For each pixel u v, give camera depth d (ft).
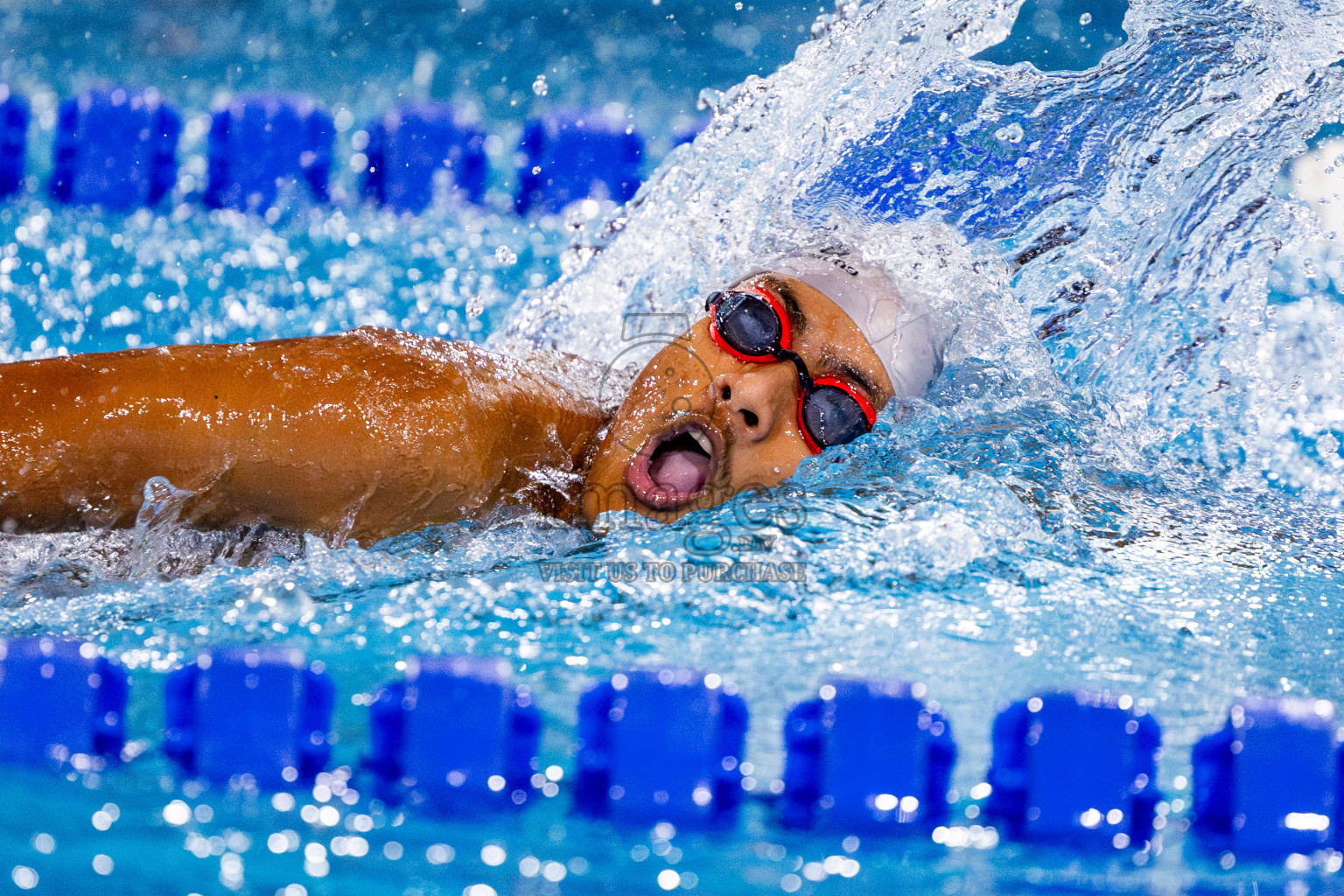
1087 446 23.70
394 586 17.63
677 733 14.28
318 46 52.65
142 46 51.49
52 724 14.43
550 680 15.02
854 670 15.53
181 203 44.09
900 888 12.73
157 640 15.70
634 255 28.86
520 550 19.08
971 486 19.84
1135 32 31.07
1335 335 30.96
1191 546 20.54
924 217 25.45
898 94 31.01
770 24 56.95
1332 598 18.95
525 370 20.70
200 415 16.92
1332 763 14.42
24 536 16.75
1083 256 28.19
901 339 21.34
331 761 14.26
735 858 13.19
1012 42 49.80
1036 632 16.85
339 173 45.91
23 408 16.25
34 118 45.85
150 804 13.39
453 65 51.62
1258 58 28.84
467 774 14.15
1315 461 26.37
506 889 12.10
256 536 18.42
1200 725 14.76
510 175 46.52
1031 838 14.15
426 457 17.79
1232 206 28.48
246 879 11.89
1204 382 27.81
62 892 11.39
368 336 19.30
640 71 52.06
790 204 27.43
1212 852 14.10
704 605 17.31
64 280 36.47
